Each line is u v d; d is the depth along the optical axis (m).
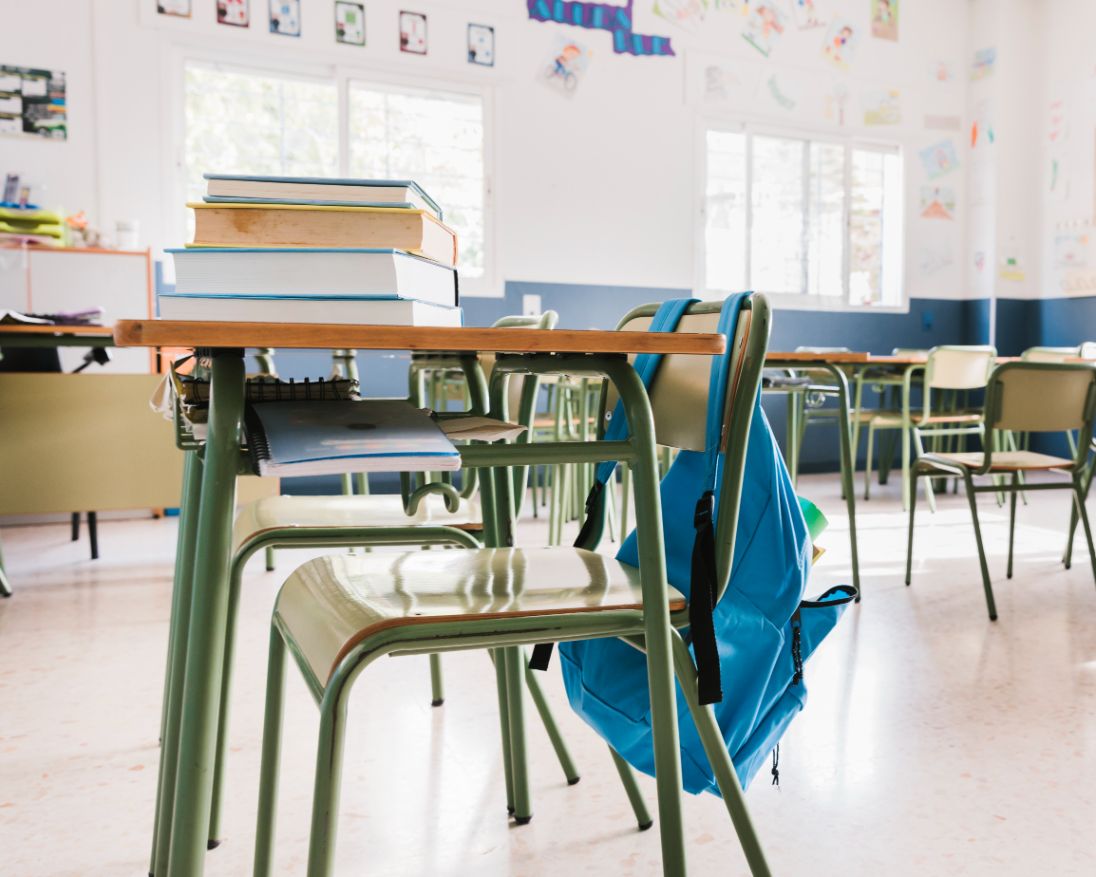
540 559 1.04
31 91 4.06
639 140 5.34
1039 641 2.19
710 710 0.91
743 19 5.56
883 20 5.99
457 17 4.86
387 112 4.77
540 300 5.16
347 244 0.75
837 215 5.98
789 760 1.50
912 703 1.77
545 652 1.11
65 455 2.89
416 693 1.81
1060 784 1.41
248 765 1.47
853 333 6.04
